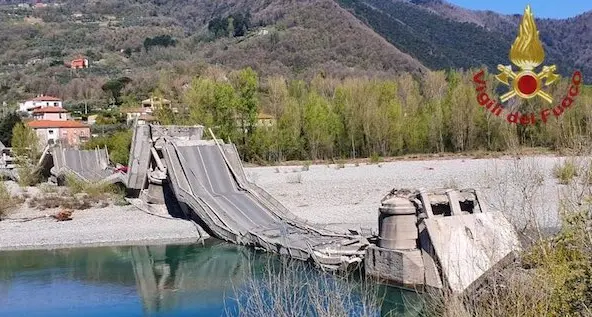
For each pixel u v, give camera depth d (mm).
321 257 21125
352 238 23875
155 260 25906
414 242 19281
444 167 57781
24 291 21906
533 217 12102
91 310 19500
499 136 70750
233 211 30766
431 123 76250
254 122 70625
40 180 56594
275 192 43656
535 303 8758
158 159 37875
